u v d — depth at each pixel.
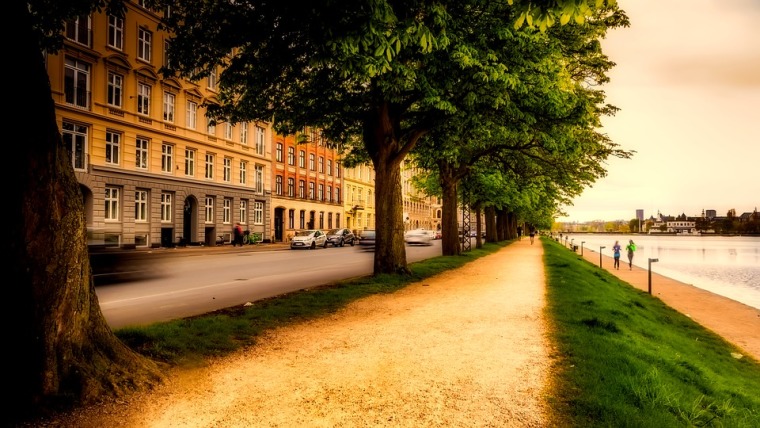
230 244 39.84
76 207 4.14
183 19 10.48
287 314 8.05
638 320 10.07
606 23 15.06
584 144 18.17
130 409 3.99
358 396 4.42
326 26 6.12
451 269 17.69
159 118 32.72
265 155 45.94
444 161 23.77
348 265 20.36
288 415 3.98
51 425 3.62
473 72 10.33
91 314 4.36
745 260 51.22
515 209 45.16
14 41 3.70
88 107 27.41
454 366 5.35
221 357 5.54
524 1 4.94
